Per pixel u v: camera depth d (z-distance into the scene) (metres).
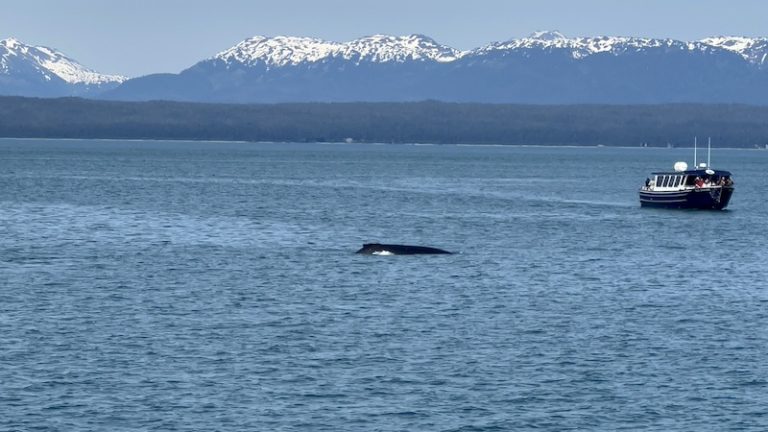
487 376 143.75
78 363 146.75
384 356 152.00
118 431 124.19
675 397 136.88
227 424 126.62
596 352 155.38
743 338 164.12
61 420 126.69
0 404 130.88
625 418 130.00
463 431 125.69
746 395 137.75
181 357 150.12
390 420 128.38
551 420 129.12
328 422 127.56
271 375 142.88
